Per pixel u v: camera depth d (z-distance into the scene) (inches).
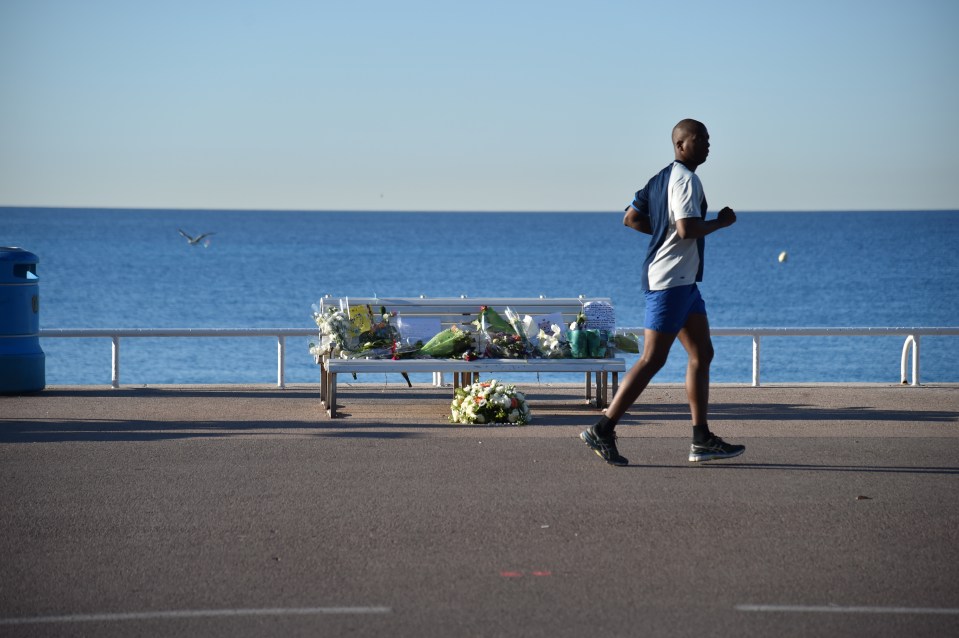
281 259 3193.9
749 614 196.5
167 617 194.5
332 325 445.1
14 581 215.0
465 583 213.6
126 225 6879.9
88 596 206.1
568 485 296.8
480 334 446.6
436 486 295.3
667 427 390.6
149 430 380.8
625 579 216.2
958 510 270.4
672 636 185.6
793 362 977.5
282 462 326.0
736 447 324.5
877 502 278.4
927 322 1501.0
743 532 250.4
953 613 197.6
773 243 4242.1
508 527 254.1
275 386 507.8
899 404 448.5
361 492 288.0
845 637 185.6
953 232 5462.6
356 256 3403.1
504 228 7204.7
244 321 1488.7
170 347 1080.2
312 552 234.2
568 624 191.0
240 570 221.8
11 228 6072.8
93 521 258.7
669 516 264.4
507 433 379.2
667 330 313.0
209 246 4082.2
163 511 267.9
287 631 187.5
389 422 402.9
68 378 872.9
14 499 279.3
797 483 299.4
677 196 305.4
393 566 224.4
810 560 229.3
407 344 442.0
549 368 429.1
